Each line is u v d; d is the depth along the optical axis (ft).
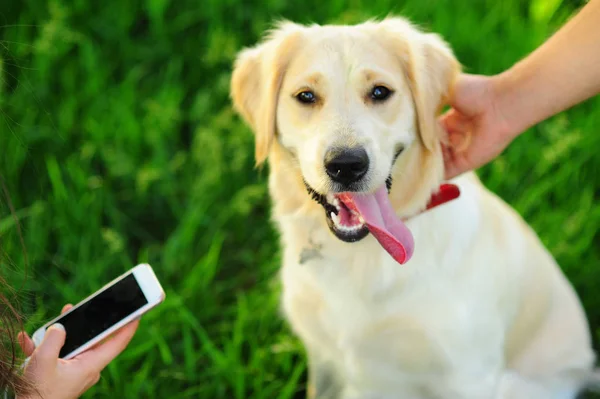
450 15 15.44
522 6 16.02
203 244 12.47
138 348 10.05
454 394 8.80
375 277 8.23
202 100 13.99
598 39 7.93
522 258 9.05
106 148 13.24
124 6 15.84
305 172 7.66
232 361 10.10
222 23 15.80
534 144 13.16
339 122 7.34
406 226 7.89
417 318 8.26
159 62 15.53
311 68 7.59
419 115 7.84
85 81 14.79
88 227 12.09
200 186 12.61
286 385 9.92
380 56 7.58
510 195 12.70
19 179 13.05
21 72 14.23
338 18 15.15
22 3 15.81
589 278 11.48
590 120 13.23
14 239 11.48
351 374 9.45
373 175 7.32
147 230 13.07
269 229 12.93
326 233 8.38
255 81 8.50
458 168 8.73
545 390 9.77
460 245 8.18
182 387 10.40
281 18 15.69
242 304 10.94
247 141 13.43
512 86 8.41
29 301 11.01
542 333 9.69
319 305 8.82
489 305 8.45
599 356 10.75
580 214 11.96
